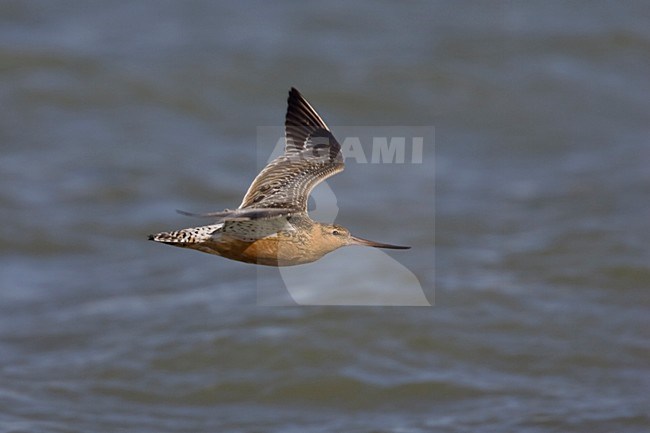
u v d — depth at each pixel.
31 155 44.28
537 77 51.97
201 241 18.55
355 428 26.95
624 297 33.19
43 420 27.23
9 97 48.28
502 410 27.52
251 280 35.41
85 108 48.19
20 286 35.53
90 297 34.75
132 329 32.16
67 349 31.17
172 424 27.41
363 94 50.19
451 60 53.25
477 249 36.97
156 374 29.64
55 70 50.56
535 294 33.38
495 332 31.28
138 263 37.12
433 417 27.41
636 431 26.23
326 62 52.75
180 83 50.09
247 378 29.41
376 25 57.28
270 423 27.42
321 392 28.80
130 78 50.09
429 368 29.70
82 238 38.56
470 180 43.41
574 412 27.20
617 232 37.44
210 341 30.84
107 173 43.00
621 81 52.19
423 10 59.19
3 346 31.42
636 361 29.75
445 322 31.73
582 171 43.91
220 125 47.66
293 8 59.00
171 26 56.53
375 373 29.42
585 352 30.20
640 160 44.66
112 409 28.03
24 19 56.44
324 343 30.67
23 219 39.34
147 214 40.03
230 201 41.16
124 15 57.81
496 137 47.41
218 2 59.91
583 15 58.53
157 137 46.34
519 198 41.44
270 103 49.47
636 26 56.94
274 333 31.11
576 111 49.53
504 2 60.12
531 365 29.73
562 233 37.66
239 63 52.09
